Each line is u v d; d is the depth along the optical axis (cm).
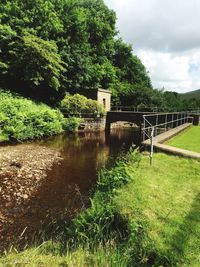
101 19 4428
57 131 2345
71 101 2889
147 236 425
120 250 418
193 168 774
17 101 2211
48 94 3247
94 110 2953
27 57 2708
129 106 4634
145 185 623
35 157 1310
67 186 920
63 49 3353
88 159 1368
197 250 392
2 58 2841
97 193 655
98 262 378
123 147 1825
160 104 4575
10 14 2941
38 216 682
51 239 504
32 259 385
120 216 489
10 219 658
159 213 495
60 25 3247
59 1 3491
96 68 3919
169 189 613
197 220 474
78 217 604
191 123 2458
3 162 1138
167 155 921
